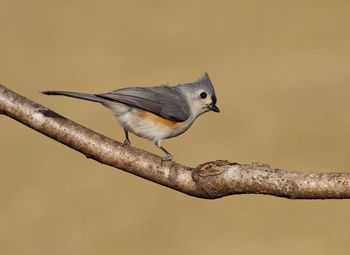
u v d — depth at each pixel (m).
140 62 19.64
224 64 19.34
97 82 18.44
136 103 7.61
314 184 5.06
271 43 20.56
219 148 14.66
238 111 16.31
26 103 5.77
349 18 21.67
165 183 5.68
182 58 19.83
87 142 5.76
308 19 21.83
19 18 21.80
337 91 17.20
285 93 17.30
